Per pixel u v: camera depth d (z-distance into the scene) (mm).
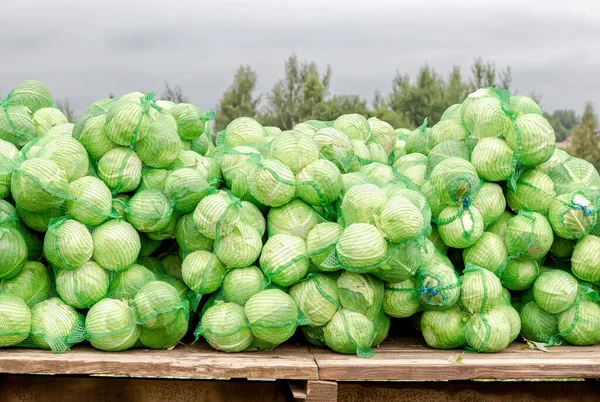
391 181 4773
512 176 4684
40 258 4512
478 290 4316
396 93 31688
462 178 4457
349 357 4105
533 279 4711
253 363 3852
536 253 4609
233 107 29391
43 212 4199
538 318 4652
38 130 5125
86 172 4391
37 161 4090
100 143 4430
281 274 4199
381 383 4332
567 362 4102
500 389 4449
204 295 4676
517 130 4613
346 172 5000
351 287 4172
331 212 4566
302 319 4164
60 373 3750
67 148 4273
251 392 4328
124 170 4410
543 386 4496
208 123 5762
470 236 4547
